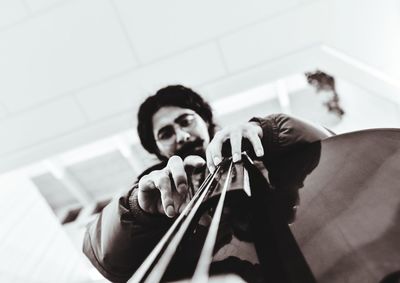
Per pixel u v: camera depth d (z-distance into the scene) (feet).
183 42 7.11
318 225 1.79
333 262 1.52
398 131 2.47
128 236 2.95
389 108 7.27
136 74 7.36
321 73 8.65
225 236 1.93
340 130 9.15
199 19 6.89
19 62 6.95
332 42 6.95
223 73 7.45
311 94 9.32
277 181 2.38
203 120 4.90
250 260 1.71
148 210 2.93
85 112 7.64
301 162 2.55
